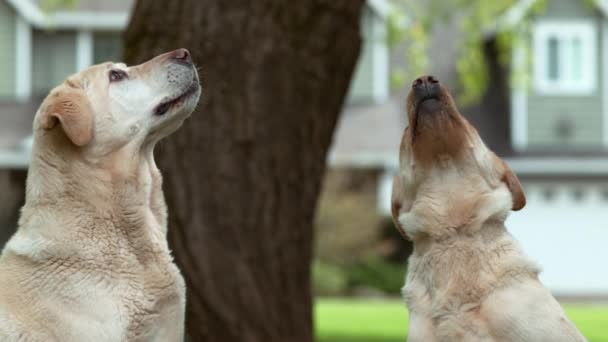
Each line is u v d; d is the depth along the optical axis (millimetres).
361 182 40250
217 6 11945
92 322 7941
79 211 8188
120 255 8211
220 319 11797
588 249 39844
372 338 18406
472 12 28625
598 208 39844
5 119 37625
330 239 36719
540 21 40719
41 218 8164
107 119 8359
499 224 8633
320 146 12508
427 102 8477
